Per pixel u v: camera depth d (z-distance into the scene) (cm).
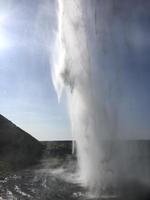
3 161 7956
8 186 4956
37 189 4756
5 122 11031
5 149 9156
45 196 4347
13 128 10912
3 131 10288
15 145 9719
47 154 9962
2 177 5803
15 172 6581
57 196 4359
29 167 7575
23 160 8525
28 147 9994
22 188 4828
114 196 4356
